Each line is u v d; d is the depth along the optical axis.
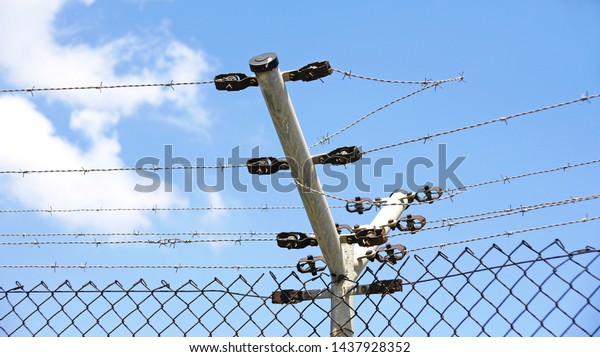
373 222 4.96
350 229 4.75
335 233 4.58
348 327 4.43
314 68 4.44
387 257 4.79
